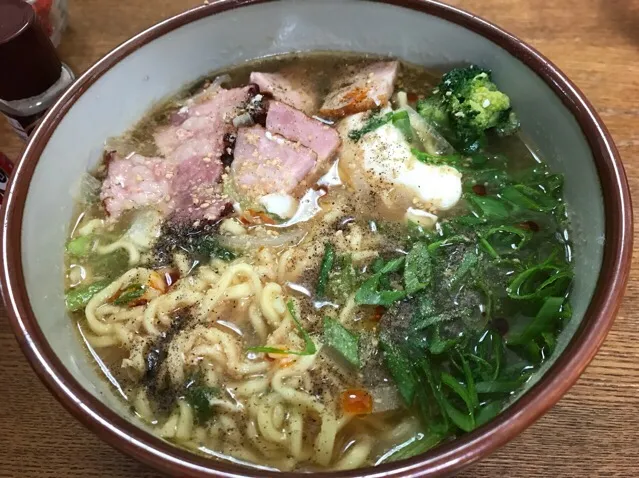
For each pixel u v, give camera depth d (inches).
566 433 7.9
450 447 5.9
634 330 8.6
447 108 9.6
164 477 7.6
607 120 10.4
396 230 8.9
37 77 9.3
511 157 9.6
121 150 9.8
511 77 9.4
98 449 7.9
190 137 9.9
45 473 7.7
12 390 8.4
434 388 7.4
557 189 8.9
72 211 9.1
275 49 10.7
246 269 8.5
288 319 8.2
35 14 9.1
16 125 10.0
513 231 8.6
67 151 8.8
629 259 7.0
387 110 9.9
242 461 7.3
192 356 7.9
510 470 7.7
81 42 11.7
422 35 10.0
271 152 9.6
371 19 10.0
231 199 9.3
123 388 7.8
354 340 7.9
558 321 7.6
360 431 7.5
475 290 8.1
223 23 9.9
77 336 8.2
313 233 9.0
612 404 8.1
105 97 9.3
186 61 10.2
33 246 7.8
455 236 8.7
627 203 7.4
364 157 9.5
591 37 11.4
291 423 7.5
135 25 11.9
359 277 8.4
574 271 8.1
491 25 9.3
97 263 8.8
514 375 7.5
